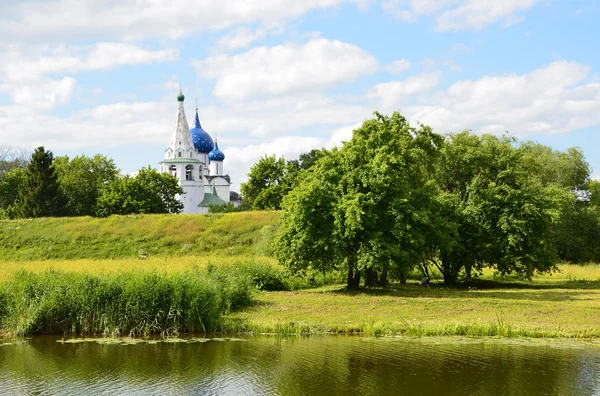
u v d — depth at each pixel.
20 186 109.12
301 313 28.66
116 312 25.19
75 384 18.11
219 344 22.98
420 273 53.28
